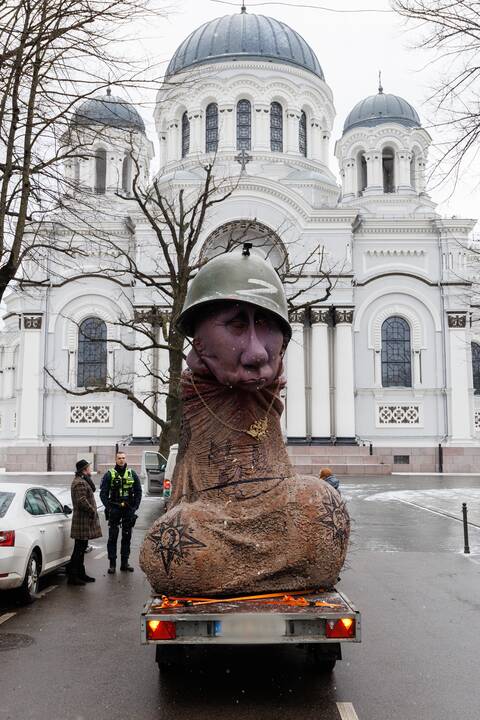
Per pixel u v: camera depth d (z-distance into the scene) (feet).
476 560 41.81
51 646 23.82
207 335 20.06
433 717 17.38
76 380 130.72
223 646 23.17
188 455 20.71
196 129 149.07
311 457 118.93
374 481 103.14
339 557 19.54
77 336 131.75
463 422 129.49
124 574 37.70
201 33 155.02
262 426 20.45
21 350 130.11
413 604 30.42
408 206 151.74
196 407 20.81
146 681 20.10
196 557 18.66
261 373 19.48
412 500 75.15
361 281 132.77
